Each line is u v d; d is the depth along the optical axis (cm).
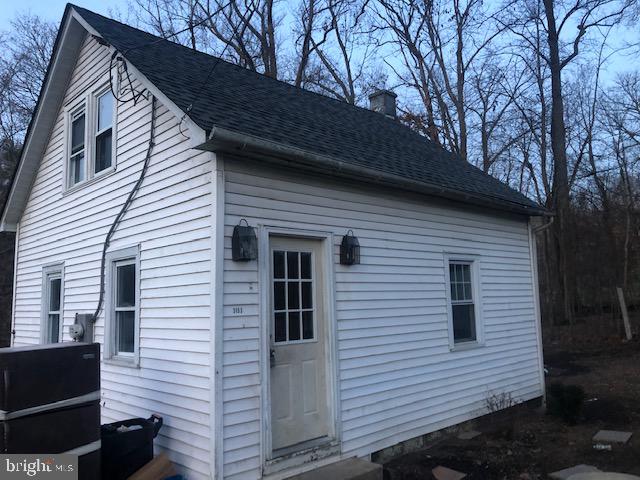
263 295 538
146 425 529
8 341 1698
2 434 400
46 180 932
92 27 729
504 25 2216
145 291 611
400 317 705
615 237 2245
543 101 2320
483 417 826
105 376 675
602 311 2159
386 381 670
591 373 1257
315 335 601
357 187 668
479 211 885
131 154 671
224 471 483
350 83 2300
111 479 493
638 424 784
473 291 862
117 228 685
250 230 527
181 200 565
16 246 1038
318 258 618
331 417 592
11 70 2122
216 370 489
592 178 2427
